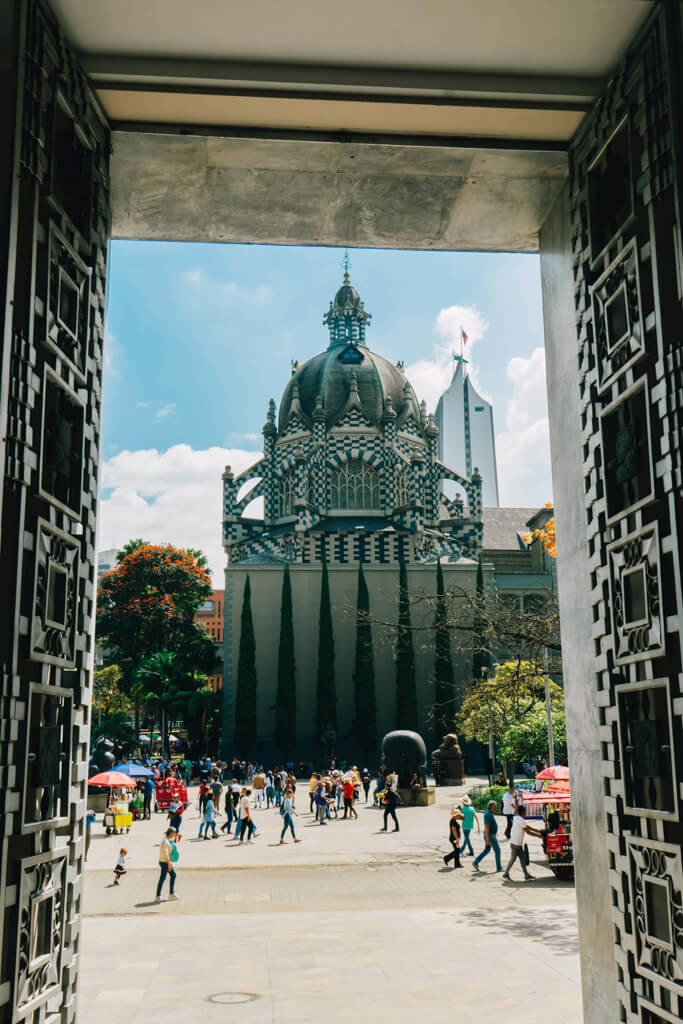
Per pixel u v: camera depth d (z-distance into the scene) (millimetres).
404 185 8219
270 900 17562
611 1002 6969
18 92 5281
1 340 4969
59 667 5957
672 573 5914
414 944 12945
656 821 6082
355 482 78188
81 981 10922
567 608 8172
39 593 5574
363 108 7191
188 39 6613
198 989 10492
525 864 19906
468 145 7613
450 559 74250
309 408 81750
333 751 65188
